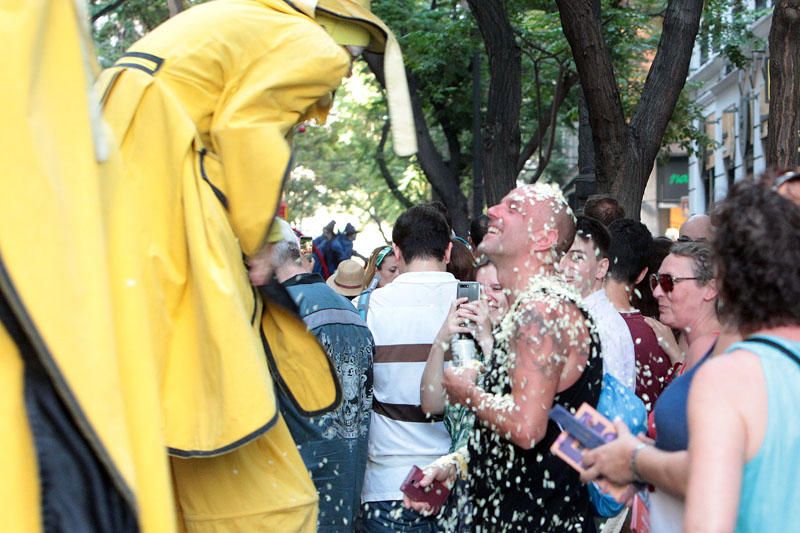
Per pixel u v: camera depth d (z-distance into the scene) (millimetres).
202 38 3393
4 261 2629
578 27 9883
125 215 3037
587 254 4770
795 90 8328
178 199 3287
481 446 3924
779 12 8328
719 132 32531
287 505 3590
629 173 10180
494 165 14781
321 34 3498
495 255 4020
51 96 2773
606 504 3863
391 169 32406
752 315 2580
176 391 3258
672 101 10234
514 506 3785
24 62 2670
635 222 5316
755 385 2445
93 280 2730
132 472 2719
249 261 3549
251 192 3340
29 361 2742
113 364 2729
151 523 2850
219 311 3197
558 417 2900
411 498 4434
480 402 3734
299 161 40094
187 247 3297
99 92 3293
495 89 14664
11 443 2723
